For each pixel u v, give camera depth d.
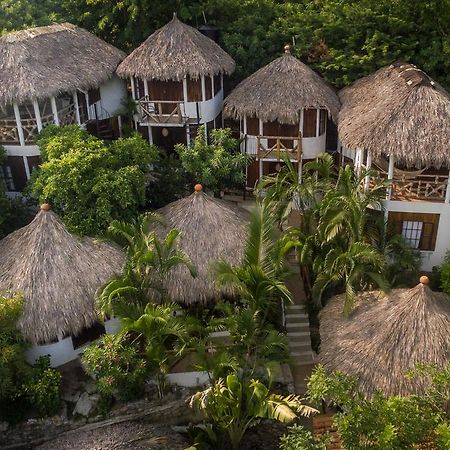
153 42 28.55
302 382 20.95
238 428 18.36
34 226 21.17
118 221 21.09
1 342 18.20
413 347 17.70
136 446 17.88
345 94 28.34
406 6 28.91
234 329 18.31
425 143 21.62
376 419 14.15
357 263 20.06
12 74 25.39
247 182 30.22
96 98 30.41
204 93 29.00
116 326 21.67
